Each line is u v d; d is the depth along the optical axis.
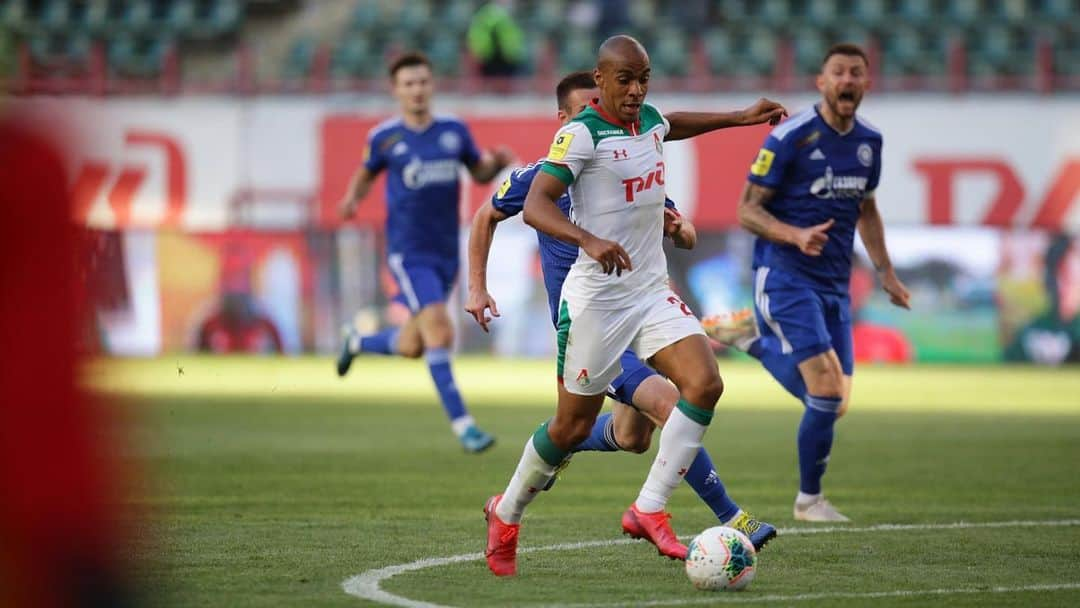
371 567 20.50
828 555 21.98
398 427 46.94
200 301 86.62
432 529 24.64
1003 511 27.66
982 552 22.31
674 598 18.02
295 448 39.91
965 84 85.62
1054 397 60.81
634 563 21.00
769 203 28.28
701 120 20.52
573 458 38.53
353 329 42.97
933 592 18.64
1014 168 85.50
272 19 105.94
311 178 87.38
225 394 61.78
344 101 87.81
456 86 88.06
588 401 19.42
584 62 99.44
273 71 103.94
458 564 20.83
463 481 32.38
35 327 6.98
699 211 85.06
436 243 41.22
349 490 30.59
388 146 41.06
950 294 85.19
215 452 38.81
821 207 27.83
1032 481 32.97
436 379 38.94
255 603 17.55
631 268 18.70
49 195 6.98
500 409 52.72
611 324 19.19
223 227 86.94
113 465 7.35
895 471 35.09
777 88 87.75
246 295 86.56
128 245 86.56
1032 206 85.25
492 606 17.39
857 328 85.75
